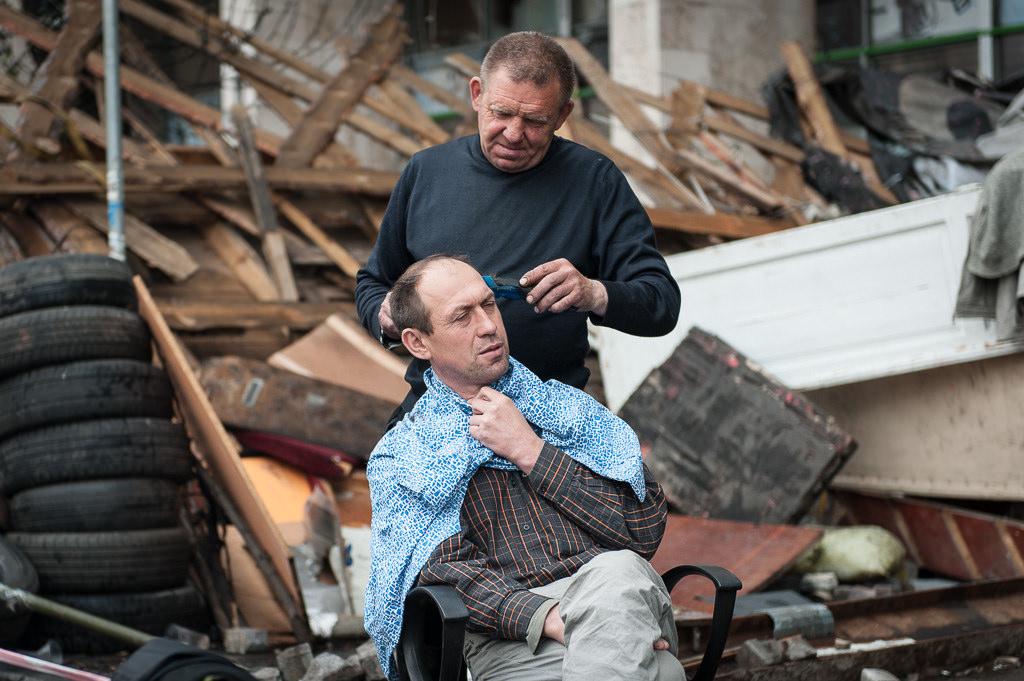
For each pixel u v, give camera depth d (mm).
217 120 8922
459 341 3123
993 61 12188
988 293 6570
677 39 11680
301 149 9133
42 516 5438
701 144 10781
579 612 2814
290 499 6613
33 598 4730
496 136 3391
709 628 4867
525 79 3311
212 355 7648
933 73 12570
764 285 7383
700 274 7559
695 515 6766
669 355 7645
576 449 3176
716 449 6891
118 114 7359
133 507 5492
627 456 3168
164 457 5645
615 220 3527
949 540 7012
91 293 5816
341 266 8523
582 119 10273
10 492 5613
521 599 2930
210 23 9891
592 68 10906
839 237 7164
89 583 5344
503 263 3488
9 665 3174
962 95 10406
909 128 10320
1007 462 6906
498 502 3133
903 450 7426
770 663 4656
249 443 6797
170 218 8375
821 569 6242
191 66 12078
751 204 9922
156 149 8734
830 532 6461
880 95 10555
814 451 6676
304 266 8625
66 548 5340
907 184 10094
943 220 6867
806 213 9898
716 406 6988
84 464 5453
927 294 6945
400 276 3529
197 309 7656
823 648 4984
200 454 6359
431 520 3076
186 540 5707
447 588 2873
